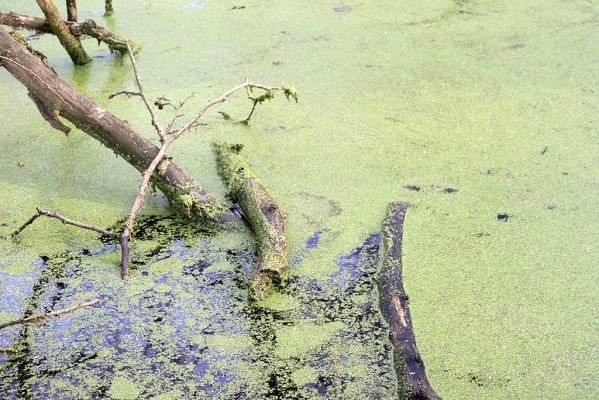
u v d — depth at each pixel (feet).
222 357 7.02
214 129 10.55
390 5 14.82
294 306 7.61
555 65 12.28
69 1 12.05
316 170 9.69
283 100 11.35
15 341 7.20
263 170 9.67
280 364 6.93
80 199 9.16
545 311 7.41
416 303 7.55
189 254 8.31
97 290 7.81
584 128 10.50
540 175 9.50
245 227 8.65
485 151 10.04
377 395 6.59
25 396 6.63
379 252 8.32
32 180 9.51
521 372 6.75
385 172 9.64
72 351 7.10
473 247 8.30
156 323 7.41
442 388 6.61
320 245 8.42
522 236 8.44
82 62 12.54
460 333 7.18
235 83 11.89
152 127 10.61
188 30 13.76
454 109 11.05
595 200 8.98
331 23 14.02
